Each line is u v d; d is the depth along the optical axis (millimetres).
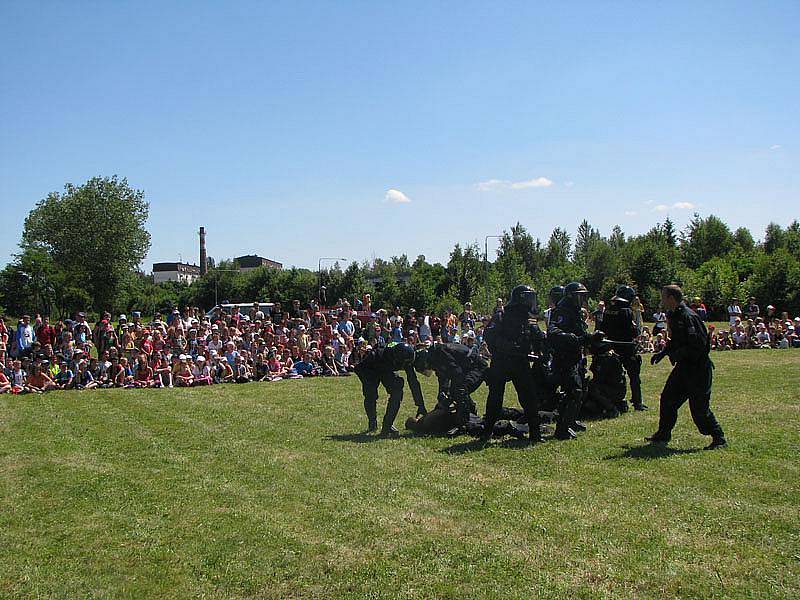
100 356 18281
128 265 64875
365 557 5344
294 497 6953
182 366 18047
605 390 11180
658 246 62156
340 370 19828
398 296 48969
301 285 69125
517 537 5637
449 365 10273
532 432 9344
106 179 64812
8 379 16906
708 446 8578
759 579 4746
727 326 41688
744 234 87125
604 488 6930
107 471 8297
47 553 5652
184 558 5457
